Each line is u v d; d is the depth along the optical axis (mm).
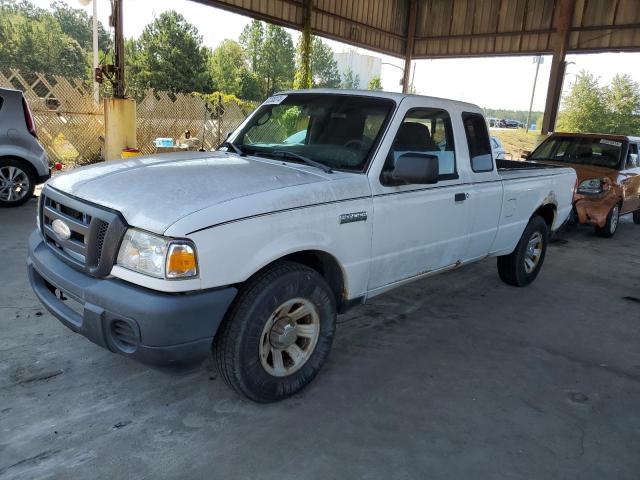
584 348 4305
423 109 3918
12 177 7957
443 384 3529
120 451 2631
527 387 3574
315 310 3189
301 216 2975
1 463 2482
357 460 2678
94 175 3152
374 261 3545
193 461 2592
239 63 79875
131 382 3277
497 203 4738
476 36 18906
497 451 2828
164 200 2691
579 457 2828
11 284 4715
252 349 2883
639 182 9852
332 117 3857
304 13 16297
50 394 3084
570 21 16672
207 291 2619
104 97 13609
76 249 2842
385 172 3545
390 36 19797
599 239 9195
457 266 4531
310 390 3328
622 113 49281
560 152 9828
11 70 11477
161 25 55719
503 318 4859
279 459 2646
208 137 15320
